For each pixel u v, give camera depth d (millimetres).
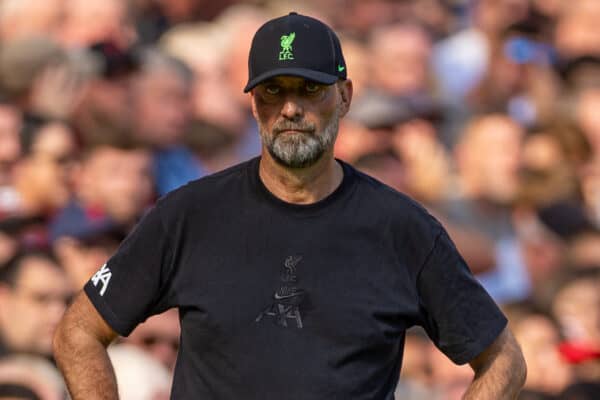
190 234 13203
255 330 12938
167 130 25438
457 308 13328
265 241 13109
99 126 24500
